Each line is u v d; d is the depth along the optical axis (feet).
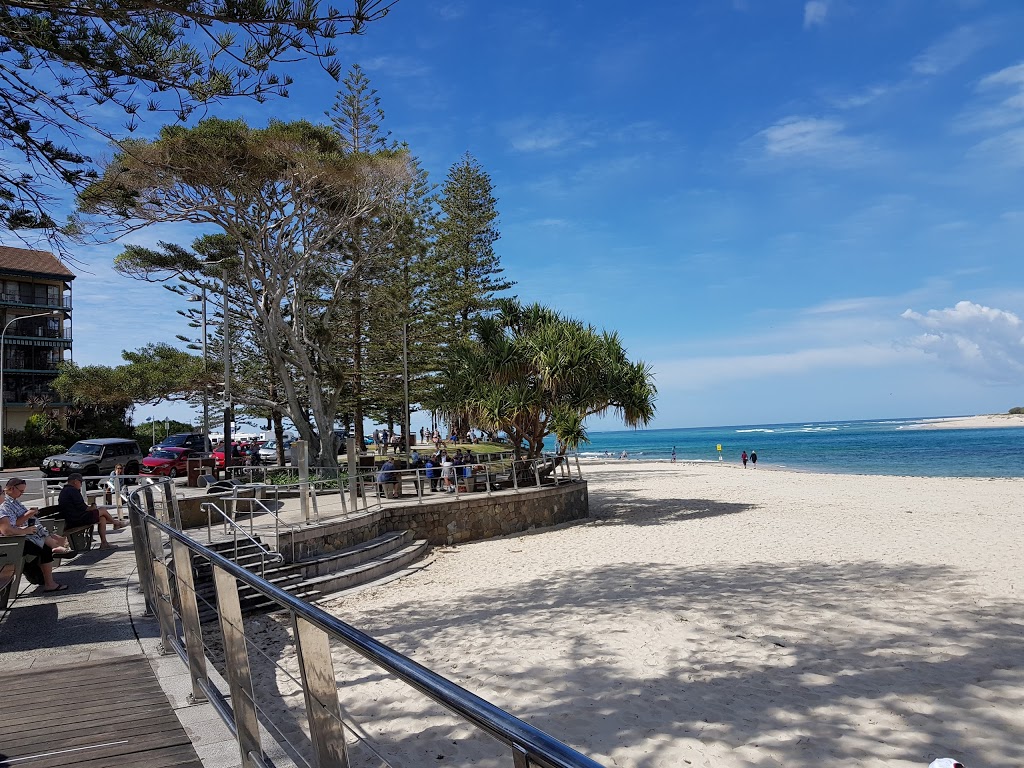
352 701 21.79
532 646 26.50
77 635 18.83
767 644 25.64
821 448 252.62
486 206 137.28
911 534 51.21
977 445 235.81
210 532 38.14
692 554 45.47
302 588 37.27
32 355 144.25
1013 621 27.27
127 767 10.75
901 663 23.13
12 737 11.90
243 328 97.81
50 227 21.47
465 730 19.16
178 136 59.11
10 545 22.56
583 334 67.31
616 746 18.07
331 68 19.01
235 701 9.52
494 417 63.67
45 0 17.42
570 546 51.75
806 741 17.87
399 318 104.99
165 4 17.39
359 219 79.56
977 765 16.42
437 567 46.14
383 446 112.16
